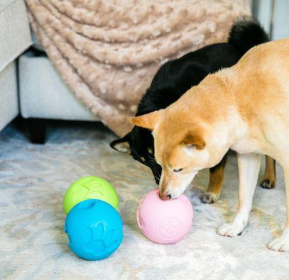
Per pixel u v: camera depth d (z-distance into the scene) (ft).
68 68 8.91
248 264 5.58
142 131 7.03
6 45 8.10
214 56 7.56
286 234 5.90
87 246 5.41
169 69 7.61
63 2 8.82
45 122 9.49
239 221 6.30
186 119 5.49
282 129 5.47
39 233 6.26
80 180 6.40
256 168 6.31
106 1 8.66
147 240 6.11
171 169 5.58
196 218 6.73
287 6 13.12
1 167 8.42
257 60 5.73
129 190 7.62
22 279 5.28
